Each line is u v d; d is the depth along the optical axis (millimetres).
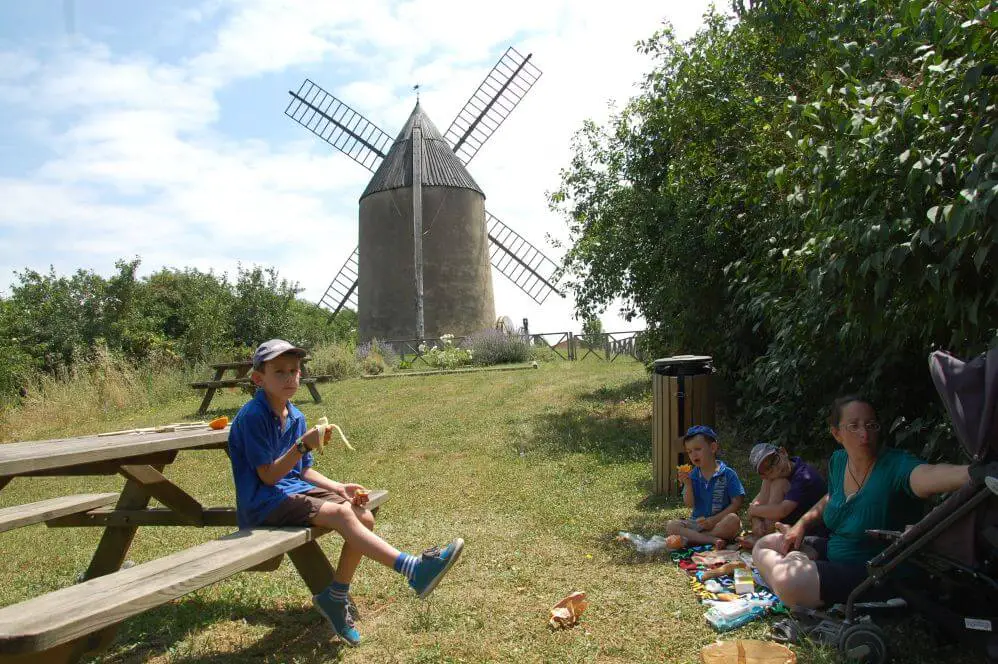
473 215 32031
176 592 2744
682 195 9539
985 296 3689
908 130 3699
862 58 4359
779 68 6723
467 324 31297
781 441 6977
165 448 4367
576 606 3824
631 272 11844
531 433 9875
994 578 2986
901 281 3971
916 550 3002
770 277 7223
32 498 8172
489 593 4191
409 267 30688
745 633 3504
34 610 2451
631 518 5715
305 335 28562
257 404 3742
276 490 3705
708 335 9766
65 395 16016
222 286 27906
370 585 4418
